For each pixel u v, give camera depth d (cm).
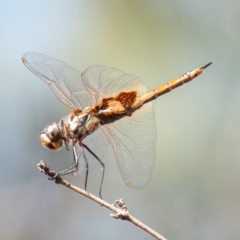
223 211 132
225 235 132
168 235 132
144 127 126
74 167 125
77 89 125
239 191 132
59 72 125
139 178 125
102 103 126
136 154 126
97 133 126
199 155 132
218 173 132
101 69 125
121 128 126
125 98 126
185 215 132
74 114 126
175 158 132
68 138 125
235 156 132
